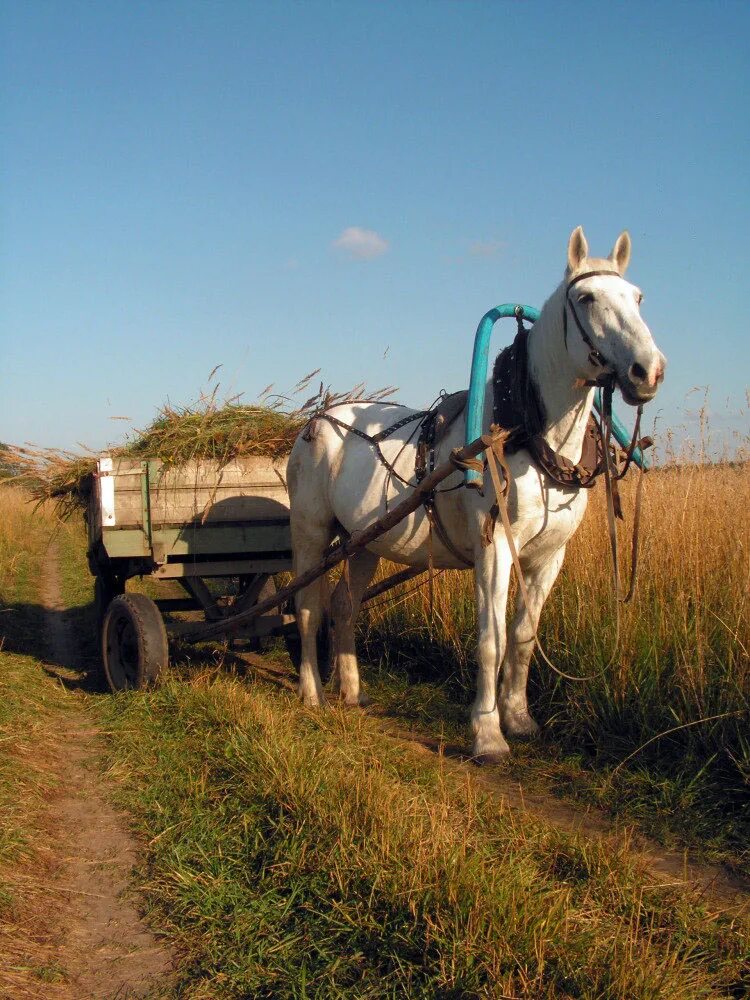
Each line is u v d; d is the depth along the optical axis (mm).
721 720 4531
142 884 3330
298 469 6199
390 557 5582
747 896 3332
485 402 4699
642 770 4527
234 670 6910
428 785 4273
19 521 21109
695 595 5230
